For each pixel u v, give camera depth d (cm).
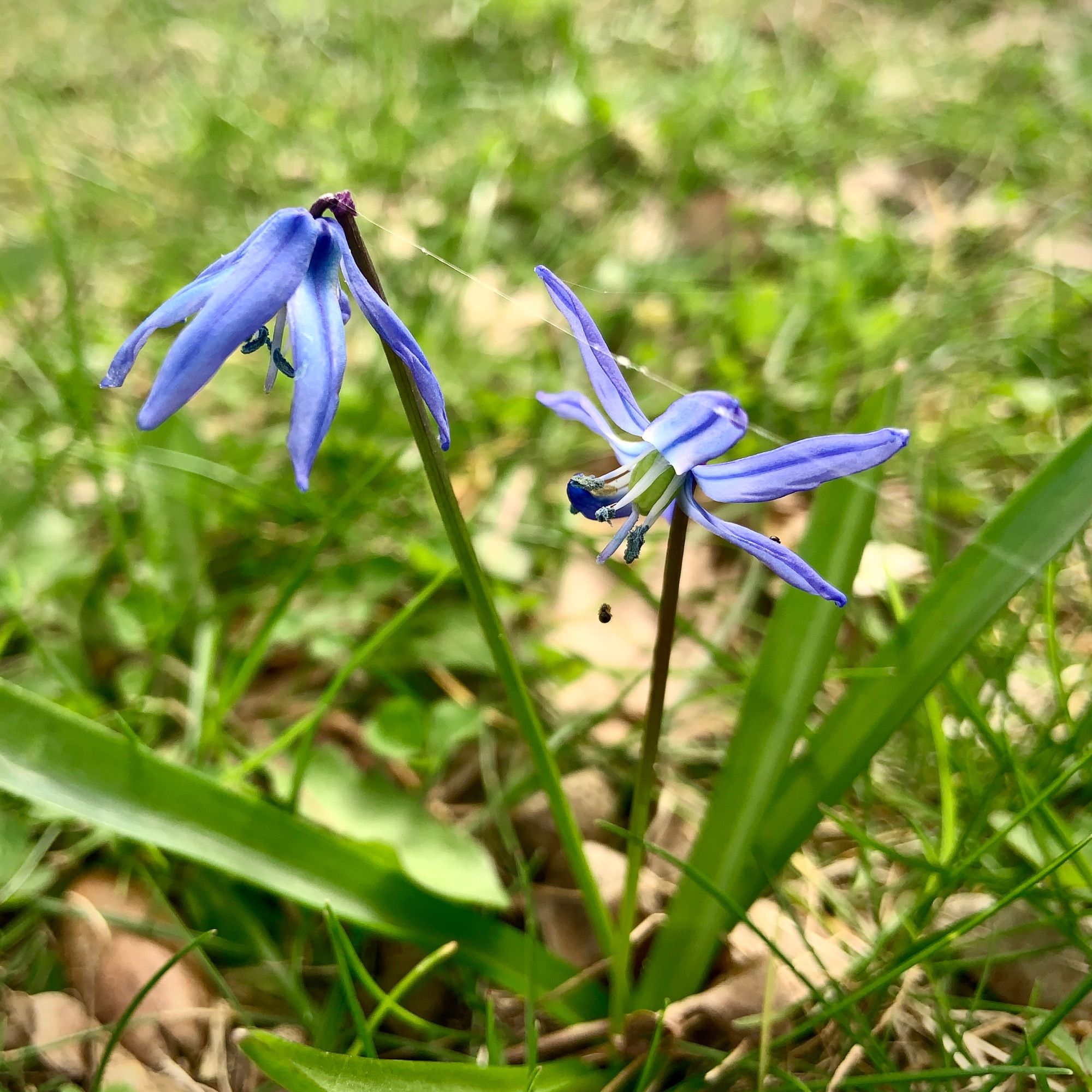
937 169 25
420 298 20
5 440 16
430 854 10
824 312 19
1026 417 17
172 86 30
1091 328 18
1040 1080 8
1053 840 10
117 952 10
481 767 12
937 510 15
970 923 8
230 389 18
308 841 9
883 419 10
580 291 20
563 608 15
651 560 15
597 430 8
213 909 10
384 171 25
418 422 7
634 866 9
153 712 12
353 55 32
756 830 9
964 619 9
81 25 34
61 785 9
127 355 6
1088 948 9
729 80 27
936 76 29
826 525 10
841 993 9
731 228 23
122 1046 9
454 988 10
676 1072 9
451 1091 8
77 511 15
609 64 31
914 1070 9
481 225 22
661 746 13
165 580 14
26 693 9
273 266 6
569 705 13
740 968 10
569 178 25
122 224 23
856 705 9
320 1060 7
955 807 11
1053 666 11
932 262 20
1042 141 24
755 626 14
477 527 15
